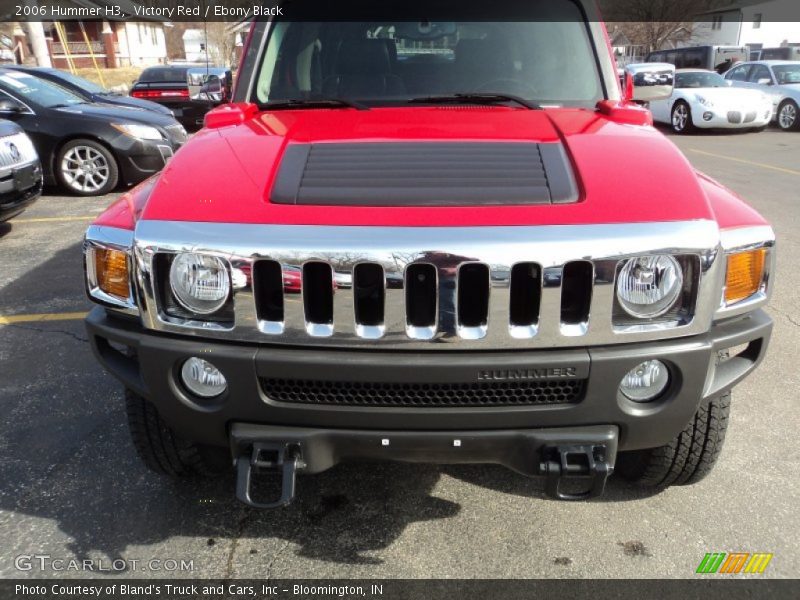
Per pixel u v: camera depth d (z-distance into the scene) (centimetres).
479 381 192
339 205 199
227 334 197
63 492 277
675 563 238
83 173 858
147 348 203
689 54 2205
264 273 195
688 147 1280
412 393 199
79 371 381
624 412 201
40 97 868
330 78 300
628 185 205
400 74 298
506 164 217
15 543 248
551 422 201
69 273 551
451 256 186
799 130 1531
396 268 187
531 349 193
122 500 272
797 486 278
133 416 251
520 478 287
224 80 339
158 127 899
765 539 249
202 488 280
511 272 186
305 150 229
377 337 192
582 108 283
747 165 1059
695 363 199
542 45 300
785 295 491
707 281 193
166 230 197
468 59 299
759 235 209
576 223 191
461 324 194
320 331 193
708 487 278
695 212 196
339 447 208
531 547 247
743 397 350
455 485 283
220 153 231
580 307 194
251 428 206
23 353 404
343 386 200
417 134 241
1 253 605
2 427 324
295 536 254
